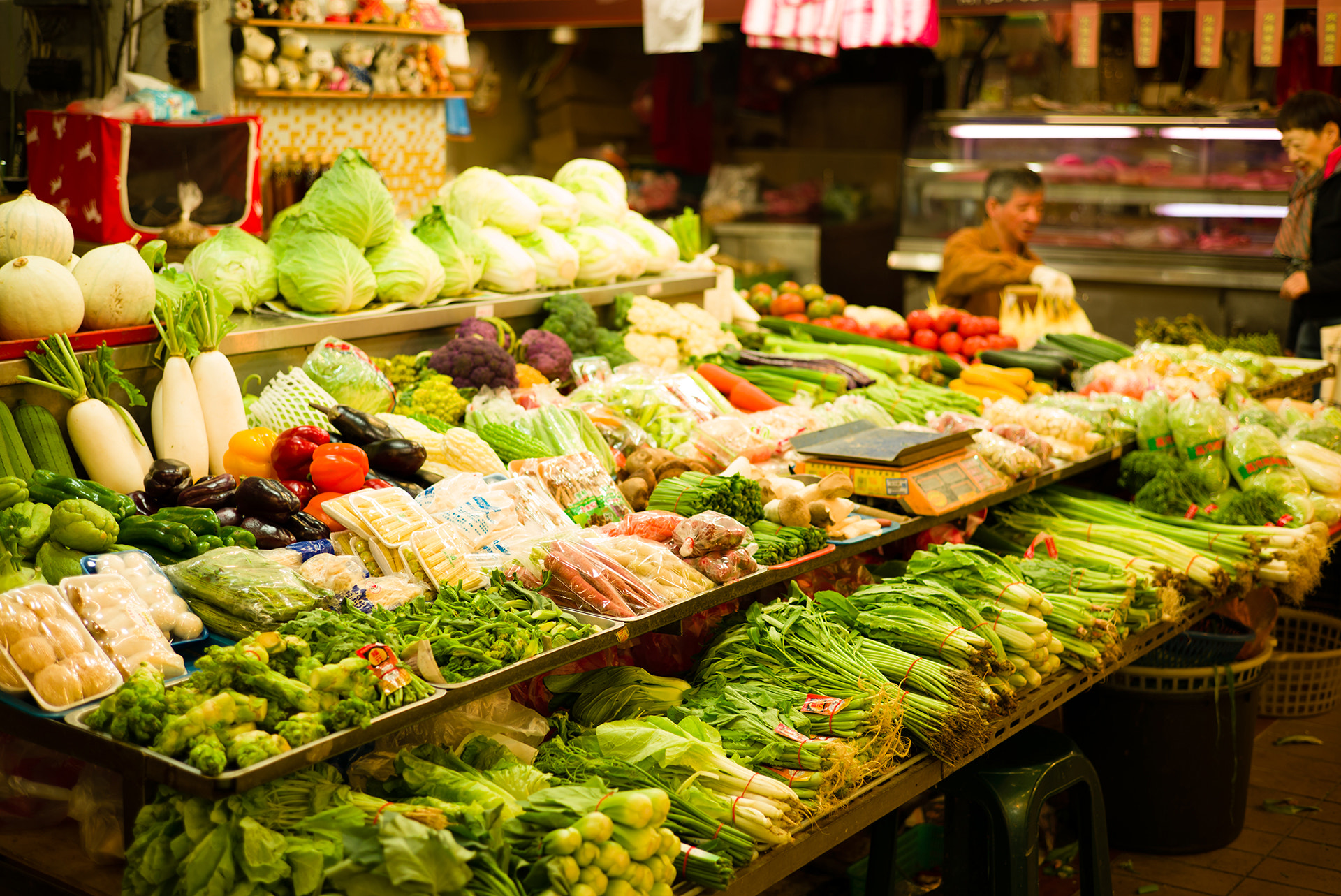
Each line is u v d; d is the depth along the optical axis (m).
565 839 1.94
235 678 1.98
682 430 3.84
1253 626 4.56
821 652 2.81
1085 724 4.14
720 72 10.62
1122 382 5.17
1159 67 8.20
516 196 4.37
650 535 2.91
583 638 2.43
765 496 3.31
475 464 3.26
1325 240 6.21
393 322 3.79
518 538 2.87
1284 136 6.25
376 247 3.86
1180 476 4.40
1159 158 8.05
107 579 2.20
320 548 2.55
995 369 5.29
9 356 2.78
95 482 2.79
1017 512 4.24
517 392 3.75
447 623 2.29
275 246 3.72
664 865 2.07
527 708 2.66
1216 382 5.30
